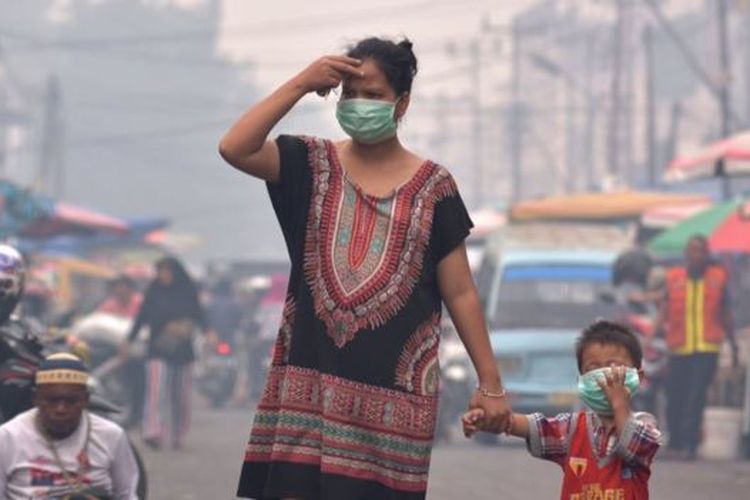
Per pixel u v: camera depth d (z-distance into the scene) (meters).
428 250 12.30
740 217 40.84
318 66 12.12
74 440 16.66
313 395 12.23
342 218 12.28
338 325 12.19
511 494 28.08
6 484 16.56
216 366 60.19
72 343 21.83
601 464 12.57
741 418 37.19
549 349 41.75
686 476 31.88
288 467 12.22
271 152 12.32
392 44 12.20
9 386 19.98
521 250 45.66
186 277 37.84
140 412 44.81
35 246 75.31
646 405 37.47
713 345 35.53
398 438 12.17
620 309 41.34
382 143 12.38
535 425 12.72
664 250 46.59
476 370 12.51
